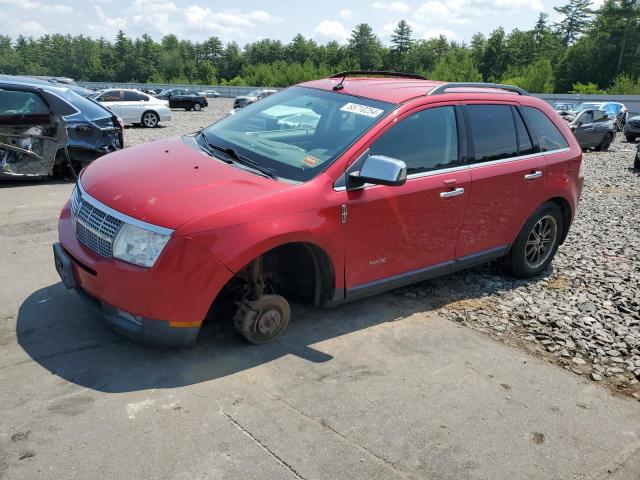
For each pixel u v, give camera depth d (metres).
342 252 3.66
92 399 2.98
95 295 3.24
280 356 3.57
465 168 4.34
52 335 3.62
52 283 4.46
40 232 5.80
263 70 110.12
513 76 93.94
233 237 3.12
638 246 6.84
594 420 3.19
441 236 4.30
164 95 40.81
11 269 4.71
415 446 2.82
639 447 2.98
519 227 4.96
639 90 67.06
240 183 3.40
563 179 5.20
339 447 2.76
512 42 106.69
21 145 7.73
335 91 4.39
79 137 8.35
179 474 2.49
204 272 3.07
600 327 4.39
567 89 86.50
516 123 4.86
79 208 3.48
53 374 3.19
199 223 3.04
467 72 92.94
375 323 4.18
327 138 3.88
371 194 3.72
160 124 24.00
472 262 4.72
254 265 3.48
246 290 3.58
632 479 2.74
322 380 3.34
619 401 3.41
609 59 83.38
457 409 3.17
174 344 3.20
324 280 3.76
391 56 124.62
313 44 138.88
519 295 4.99
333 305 3.87
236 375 3.31
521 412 3.20
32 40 160.38
